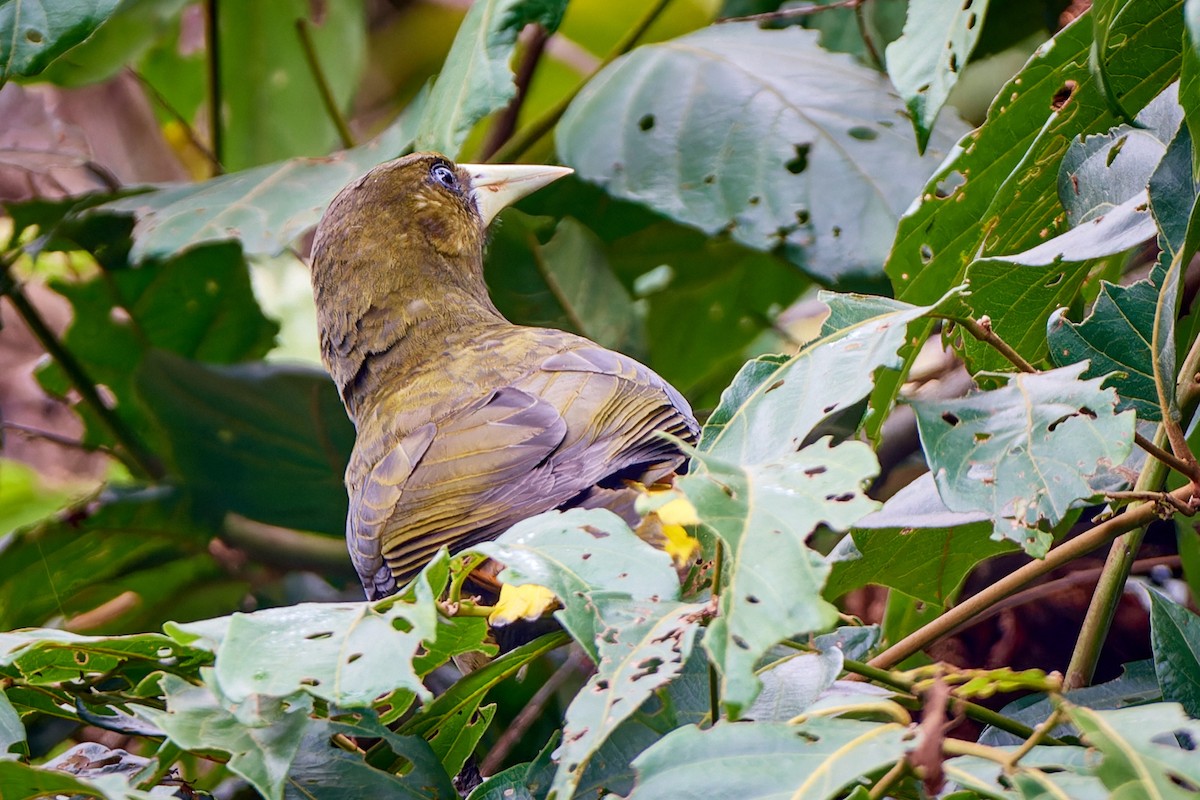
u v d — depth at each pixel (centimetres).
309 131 1322
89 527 1060
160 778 530
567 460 730
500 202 1062
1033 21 1070
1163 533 905
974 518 554
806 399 488
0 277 1084
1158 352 525
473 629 538
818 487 415
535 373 800
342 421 1060
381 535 791
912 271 672
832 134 954
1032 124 628
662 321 1233
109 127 1398
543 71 1430
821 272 915
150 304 1205
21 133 1298
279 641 449
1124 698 601
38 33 745
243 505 1090
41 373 1209
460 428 775
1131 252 828
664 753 418
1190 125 482
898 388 625
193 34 1324
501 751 910
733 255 1194
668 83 1010
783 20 1180
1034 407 473
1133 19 589
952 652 902
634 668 433
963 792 440
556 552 459
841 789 401
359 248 1003
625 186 973
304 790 530
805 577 388
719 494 416
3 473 1152
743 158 960
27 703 591
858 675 571
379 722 546
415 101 1012
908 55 594
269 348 1256
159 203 996
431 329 975
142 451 1158
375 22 1570
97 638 518
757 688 369
